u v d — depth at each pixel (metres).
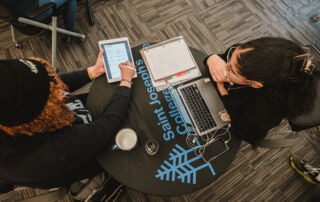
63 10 1.58
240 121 1.00
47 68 0.71
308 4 2.24
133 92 1.13
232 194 1.56
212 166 1.02
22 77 0.58
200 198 1.54
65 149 0.76
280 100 0.85
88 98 1.11
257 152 1.67
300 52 0.71
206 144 1.03
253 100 0.94
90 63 1.89
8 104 0.54
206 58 1.16
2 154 0.65
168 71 1.12
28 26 1.46
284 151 1.69
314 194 1.58
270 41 0.73
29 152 0.69
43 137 0.71
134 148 1.02
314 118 0.87
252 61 0.74
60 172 0.79
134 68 1.13
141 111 1.10
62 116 0.73
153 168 1.00
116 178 0.97
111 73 1.13
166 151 1.03
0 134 0.62
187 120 1.05
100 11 2.07
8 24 1.94
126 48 1.17
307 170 1.55
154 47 1.15
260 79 0.77
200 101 1.07
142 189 0.96
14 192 1.46
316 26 2.16
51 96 0.67
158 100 1.12
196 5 2.16
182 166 1.01
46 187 0.93
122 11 2.08
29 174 0.72
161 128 1.07
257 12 2.18
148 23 2.05
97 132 0.89
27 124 0.62
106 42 1.15
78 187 1.42
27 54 1.87
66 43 1.94
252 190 1.58
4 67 0.55
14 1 1.24
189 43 2.01
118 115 0.99
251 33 2.09
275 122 0.93
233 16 2.14
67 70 1.86
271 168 1.64
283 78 0.75
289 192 1.58
